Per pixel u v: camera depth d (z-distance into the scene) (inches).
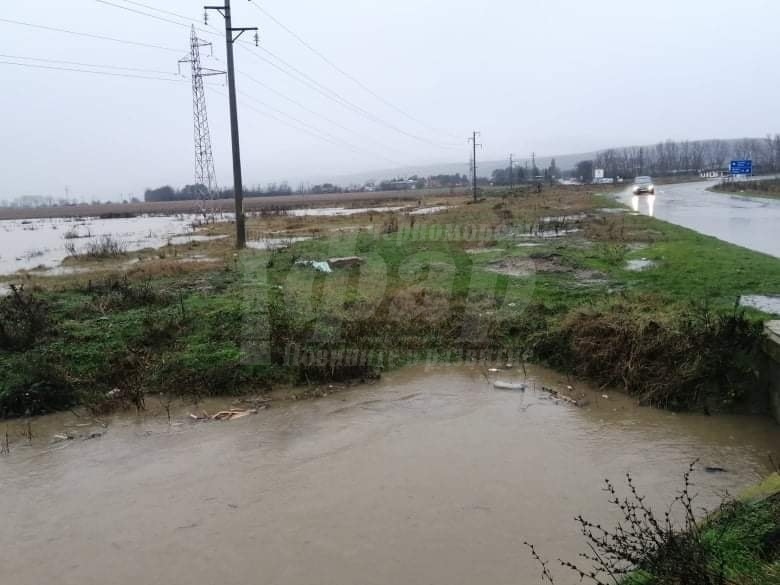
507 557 189.5
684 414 302.0
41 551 202.1
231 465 258.8
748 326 311.9
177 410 322.0
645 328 339.9
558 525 206.7
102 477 253.1
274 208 2237.9
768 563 139.1
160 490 239.8
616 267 578.9
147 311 449.1
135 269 678.5
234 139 826.2
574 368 356.8
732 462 253.3
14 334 384.5
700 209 1391.5
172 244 1016.2
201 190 2399.1
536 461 255.0
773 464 250.4
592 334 358.9
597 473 244.5
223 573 186.1
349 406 321.7
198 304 459.8
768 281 456.8
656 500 222.4
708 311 350.0
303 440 282.0
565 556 189.2
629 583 150.5
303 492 233.6
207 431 295.6
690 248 643.5
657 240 747.4
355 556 191.8
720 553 142.0
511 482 237.1
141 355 370.6
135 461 266.7
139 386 338.3
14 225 2199.8
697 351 317.1
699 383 308.7
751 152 5241.1
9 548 204.7
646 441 274.1
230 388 341.4
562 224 993.5
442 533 203.0
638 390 324.5
